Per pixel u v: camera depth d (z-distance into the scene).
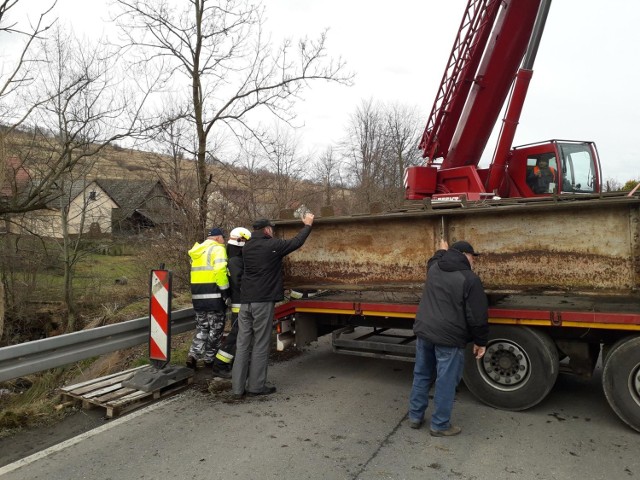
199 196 9.57
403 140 34.84
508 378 4.63
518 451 3.79
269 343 5.26
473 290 3.98
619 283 4.17
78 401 4.89
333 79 10.18
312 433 4.19
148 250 10.88
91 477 3.50
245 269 5.27
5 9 8.04
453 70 8.52
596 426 4.24
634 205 4.10
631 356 4.03
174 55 9.62
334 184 23.94
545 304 5.02
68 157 10.62
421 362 4.22
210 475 3.48
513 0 7.83
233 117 9.93
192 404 4.95
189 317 6.33
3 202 10.23
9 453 3.92
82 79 10.61
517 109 7.62
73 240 14.06
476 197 7.68
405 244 5.30
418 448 3.87
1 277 13.25
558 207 4.38
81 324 12.74
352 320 5.92
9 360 4.31
